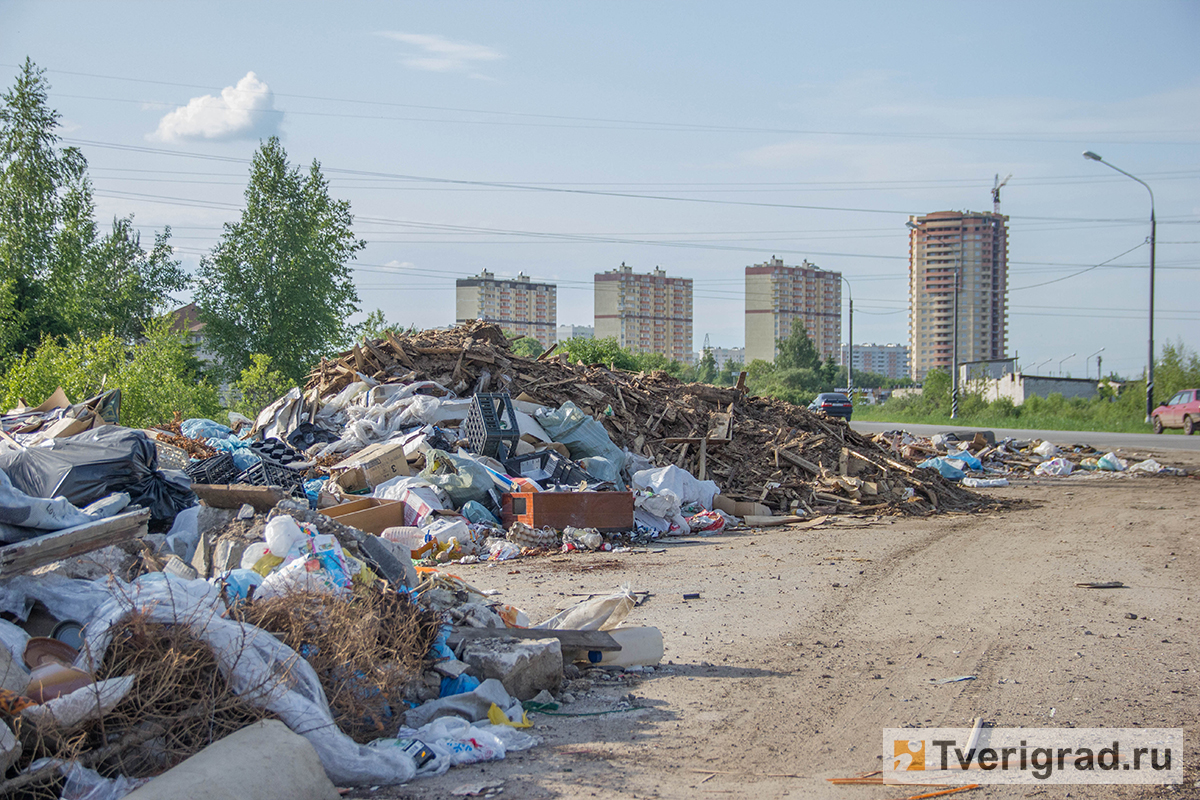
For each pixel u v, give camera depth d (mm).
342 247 38125
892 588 8758
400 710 4805
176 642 4023
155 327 25328
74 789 3527
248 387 27391
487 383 16469
